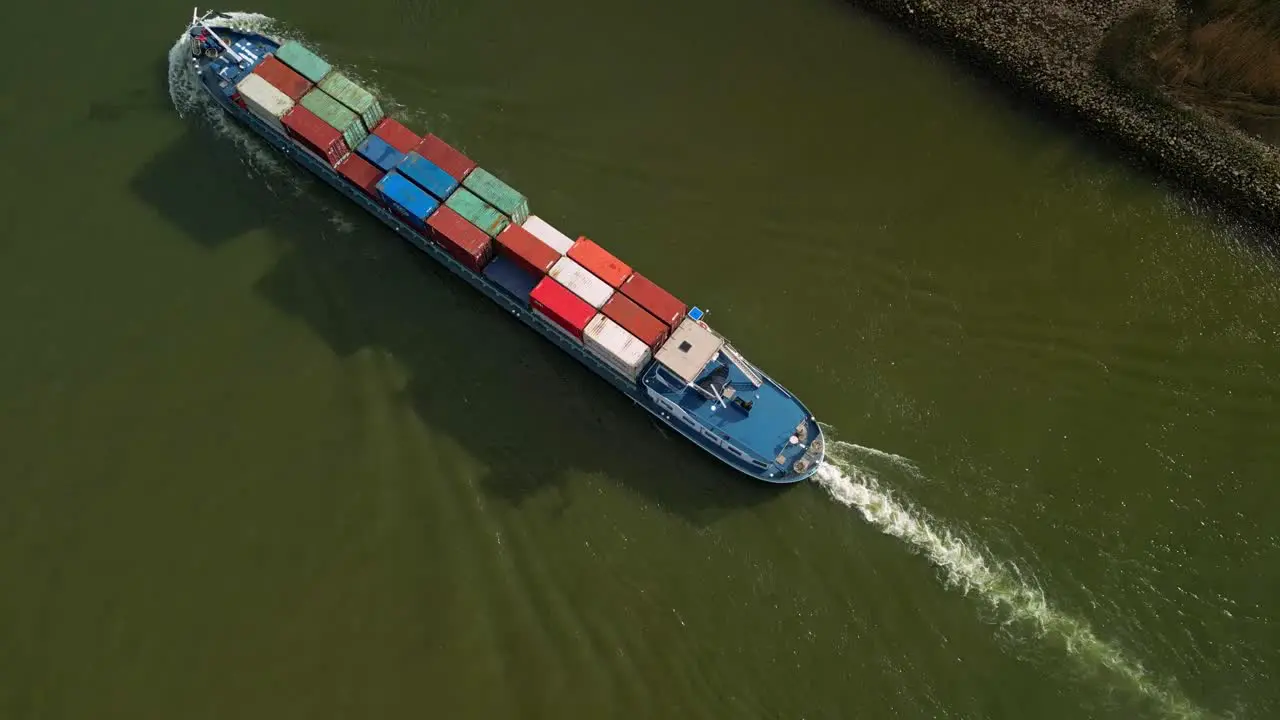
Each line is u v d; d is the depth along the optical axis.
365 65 79.19
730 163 76.69
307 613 60.28
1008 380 68.88
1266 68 79.75
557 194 74.88
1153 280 72.94
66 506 63.09
